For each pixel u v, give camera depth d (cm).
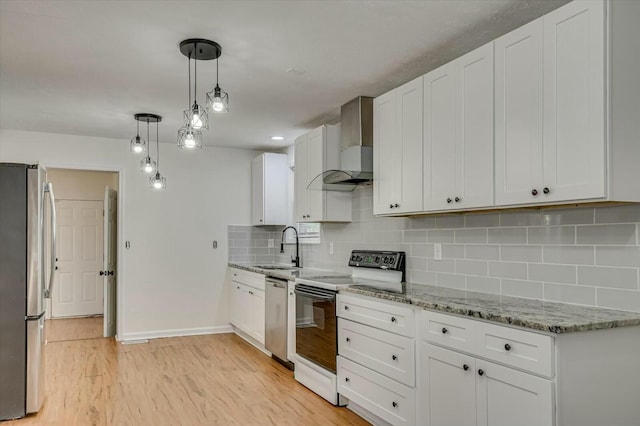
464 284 304
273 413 323
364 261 393
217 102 270
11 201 326
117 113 423
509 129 227
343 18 241
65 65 303
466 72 254
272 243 616
